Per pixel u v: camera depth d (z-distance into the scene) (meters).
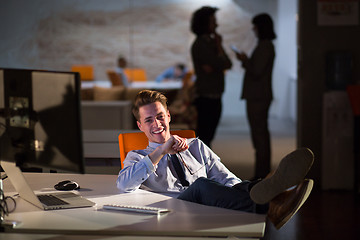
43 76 2.15
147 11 13.31
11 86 2.25
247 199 2.32
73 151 2.11
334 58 5.96
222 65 6.26
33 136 2.21
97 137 4.37
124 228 2.02
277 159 7.75
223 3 13.02
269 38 6.22
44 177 2.97
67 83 2.09
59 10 13.35
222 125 11.77
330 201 5.50
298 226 4.63
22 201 2.44
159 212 2.20
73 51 13.45
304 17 6.04
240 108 13.27
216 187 2.45
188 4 13.21
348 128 5.96
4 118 2.29
